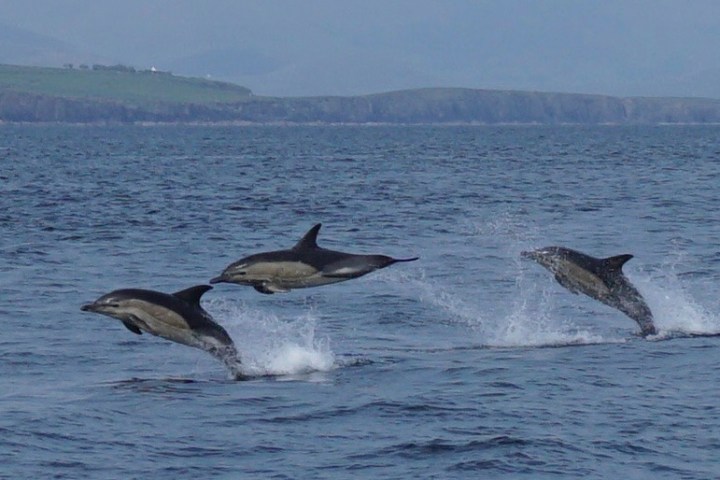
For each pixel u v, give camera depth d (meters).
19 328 51.25
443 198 124.88
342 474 30.36
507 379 40.72
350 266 41.41
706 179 158.50
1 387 40.16
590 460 31.33
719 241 84.69
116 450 32.38
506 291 63.09
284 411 36.56
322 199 122.94
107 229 91.38
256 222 97.94
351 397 38.31
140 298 40.62
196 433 34.06
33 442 33.00
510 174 174.00
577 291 51.16
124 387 40.22
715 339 49.22
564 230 92.69
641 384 39.75
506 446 32.38
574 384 39.84
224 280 41.56
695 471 30.47
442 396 38.22
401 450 32.25
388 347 48.03
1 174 168.38
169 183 150.25
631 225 96.38
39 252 76.94
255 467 30.92
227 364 41.97
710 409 36.16
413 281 66.06
